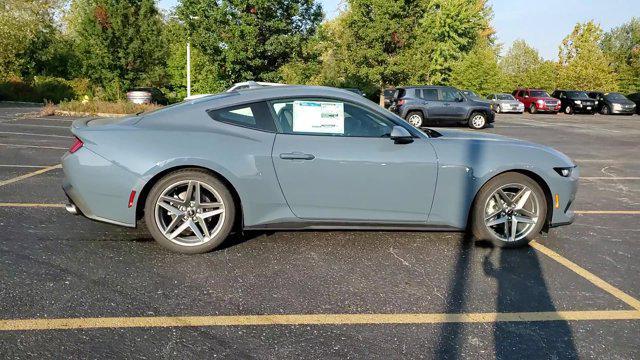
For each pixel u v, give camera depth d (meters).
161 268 3.62
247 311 3.01
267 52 22.62
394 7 30.03
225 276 3.53
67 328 2.71
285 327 2.82
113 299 3.09
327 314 3.00
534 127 19.86
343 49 32.88
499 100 33.09
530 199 4.26
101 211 3.83
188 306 3.04
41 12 35.84
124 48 26.62
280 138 3.91
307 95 4.02
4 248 3.88
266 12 22.03
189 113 3.96
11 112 19.28
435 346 2.67
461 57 43.53
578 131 17.98
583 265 4.00
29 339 2.59
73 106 19.75
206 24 21.94
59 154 8.84
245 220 3.92
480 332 2.84
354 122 4.04
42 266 3.56
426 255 4.09
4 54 31.61
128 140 3.79
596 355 2.63
